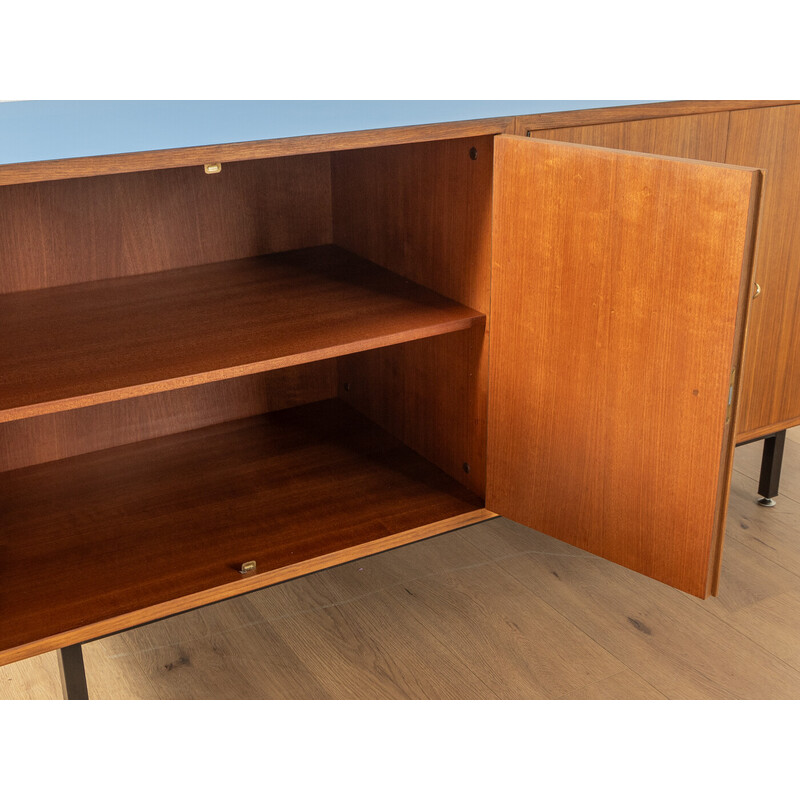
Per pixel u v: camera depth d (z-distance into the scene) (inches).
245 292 64.3
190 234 68.6
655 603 67.1
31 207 62.9
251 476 67.2
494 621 65.4
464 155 57.4
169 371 52.7
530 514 60.1
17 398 49.9
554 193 51.6
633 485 53.6
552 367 55.2
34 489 65.9
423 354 66.2
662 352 49.7
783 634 63.6
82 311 61.3
